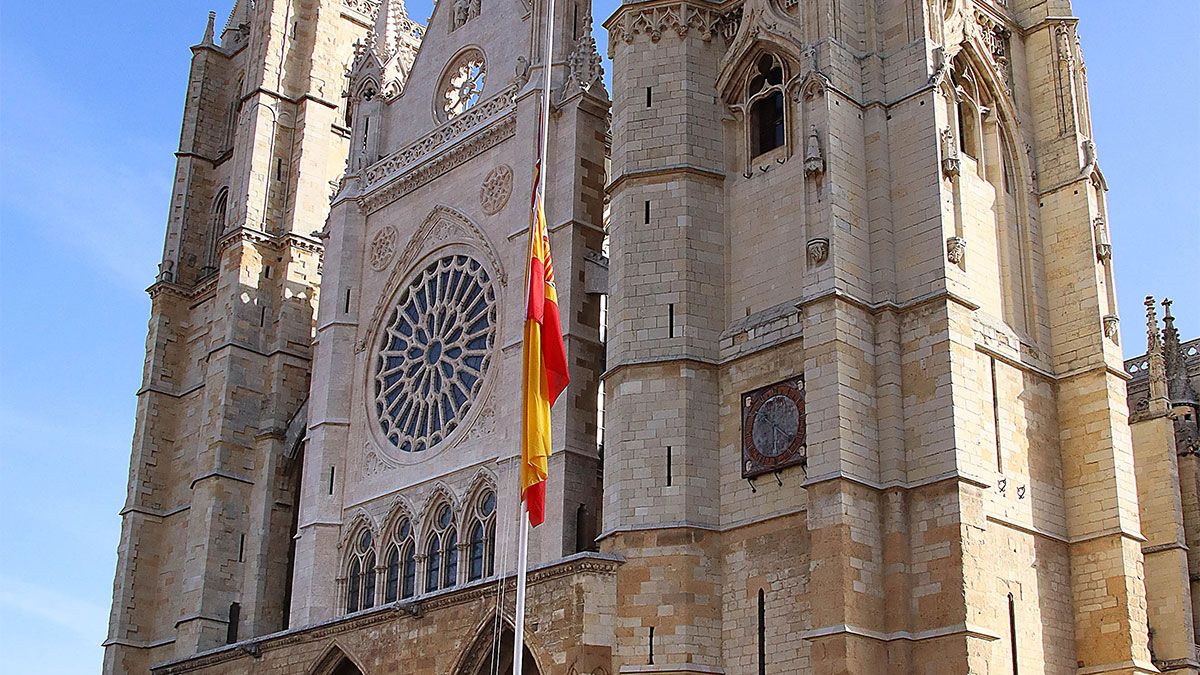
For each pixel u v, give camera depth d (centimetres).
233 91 9700
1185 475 7200
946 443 4738
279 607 7588
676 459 5269
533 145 6481
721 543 5197
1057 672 5038
